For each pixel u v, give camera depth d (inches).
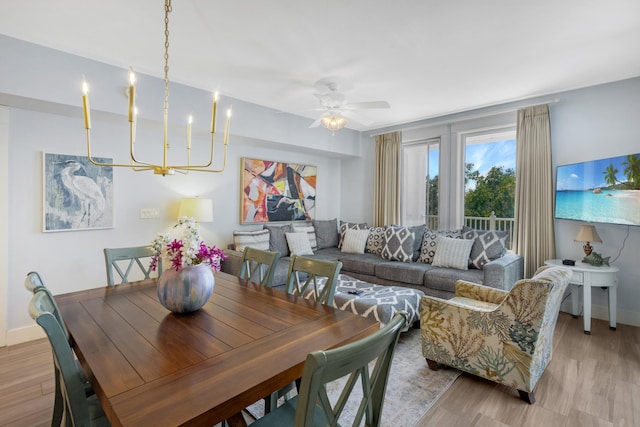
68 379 39.6
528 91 138.9
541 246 142.2
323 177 221.5
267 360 43.7
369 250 184.9
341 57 106.2
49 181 114.3
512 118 154.1
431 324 92.4
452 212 176.1
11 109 106.8
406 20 85.0
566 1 76.8
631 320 126.0
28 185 110.6
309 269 79.0
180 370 41.0
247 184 177.2
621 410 74.7
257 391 38.3
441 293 136.1
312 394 29.6
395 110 166.2
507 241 159.9
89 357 44.3
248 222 177.9
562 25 87.5
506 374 79.4
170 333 52.3
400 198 196.2
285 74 119.9
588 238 122.5
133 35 92.5
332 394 82.6
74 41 95.9
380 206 203.6
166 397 35.5
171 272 60.8
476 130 166.1
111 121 123.4
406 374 91.0
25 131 109.6
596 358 99.4
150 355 44.9
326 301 73.0
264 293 75.4
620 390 82.7
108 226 128.3
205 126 135.7
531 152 144.7
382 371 40.9
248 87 133.2
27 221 110.7
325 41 95.9
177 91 127.4
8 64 91.7
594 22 86.1
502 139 166.4
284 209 196.7
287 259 169.2
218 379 39.1
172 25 87.1
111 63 109.7
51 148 114.7
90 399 53.2
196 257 64.4
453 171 175.0
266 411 65.7
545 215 141.3
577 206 127.5
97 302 67.9
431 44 97.8
